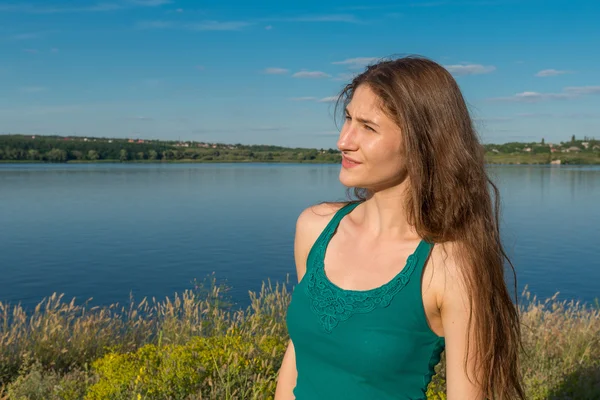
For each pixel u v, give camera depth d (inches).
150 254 959.6
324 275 67.9
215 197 2285.9
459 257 61.7
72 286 713.6
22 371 213.5
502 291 63.1
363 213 71.4
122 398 145.2
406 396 62.7
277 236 1180.5
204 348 164.1
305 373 67.2
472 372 61.1
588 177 4298.7
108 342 255.1
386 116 63.5
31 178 3659.0
